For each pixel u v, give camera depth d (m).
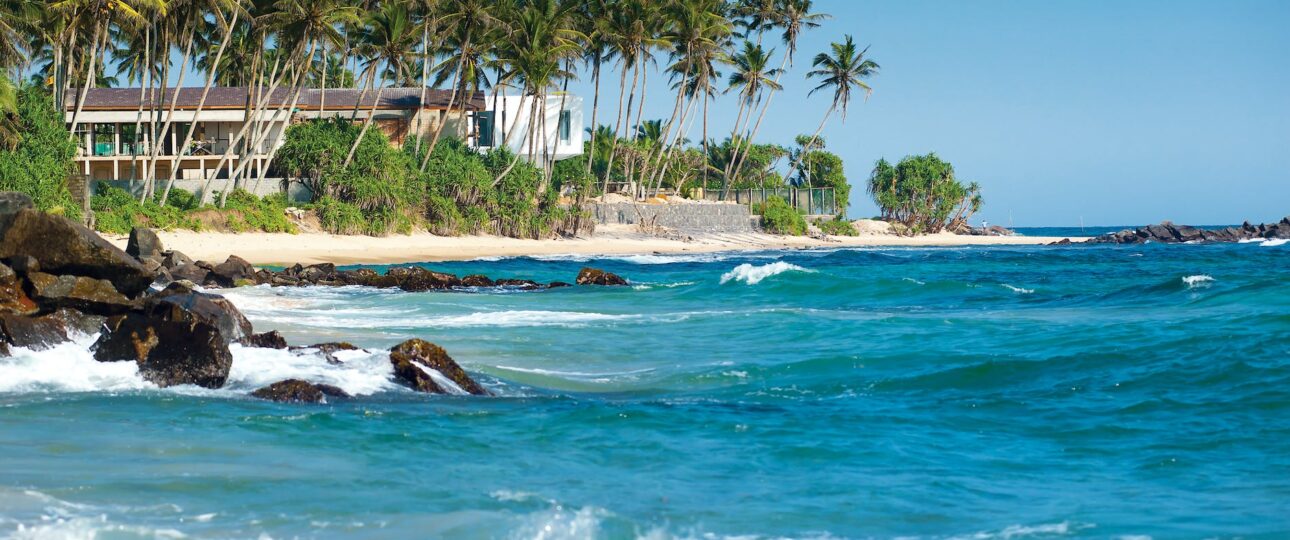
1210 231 110.44
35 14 47.50
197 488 8.04
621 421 11.34
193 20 52.69
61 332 14.27
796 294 30.06
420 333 19.97
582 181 72.19
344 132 61.00
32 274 15.06
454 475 8.81
